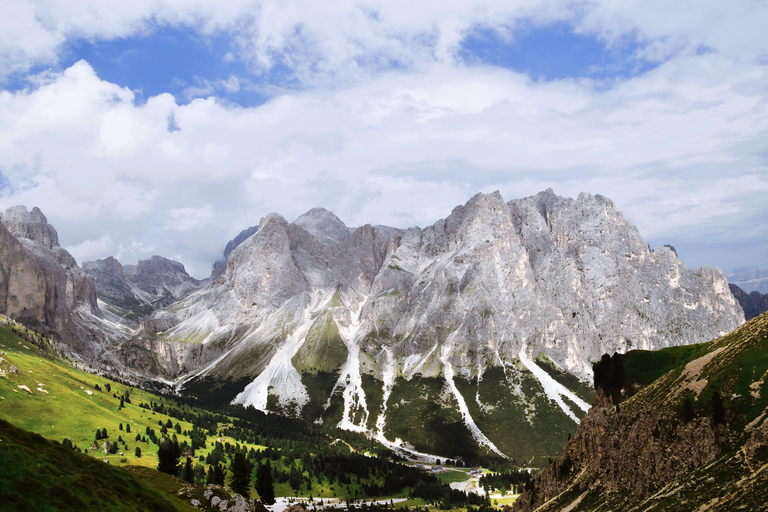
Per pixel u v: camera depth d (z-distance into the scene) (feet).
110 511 390.21
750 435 460.14
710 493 427.74
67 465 424.05
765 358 513.04
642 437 548.31
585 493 578.25
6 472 367.66
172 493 523.29
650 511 456.04
